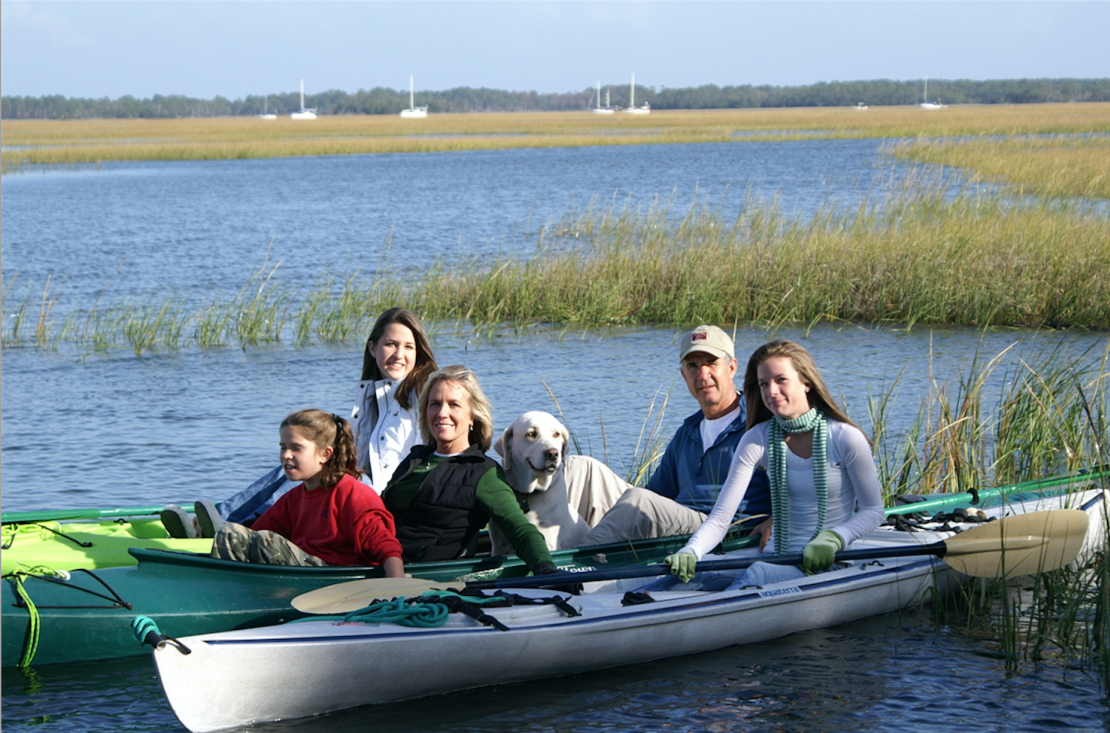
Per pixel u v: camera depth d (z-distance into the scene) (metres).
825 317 14.75
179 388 11.52
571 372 11.91
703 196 32.03
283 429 5.23
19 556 5.38
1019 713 4.47
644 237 18.41
